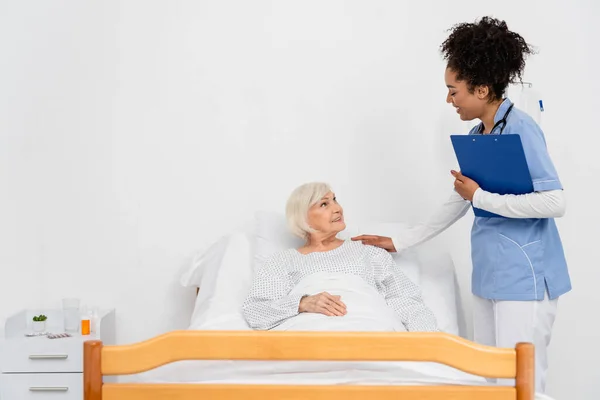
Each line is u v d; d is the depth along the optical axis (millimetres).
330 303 2031
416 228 2436
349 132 2916
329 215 2348
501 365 1514
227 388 1549
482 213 2182
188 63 2904
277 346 1523
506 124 2111
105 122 2904
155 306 2943
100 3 2889
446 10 2898
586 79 2898
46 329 2793
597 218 2914
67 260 2922
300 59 2910
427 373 1773
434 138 2914
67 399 2586
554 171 2039
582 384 2938
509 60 2092
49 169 2902
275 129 2914
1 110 2879
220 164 2922
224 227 2932
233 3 2902
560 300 2928
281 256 2320
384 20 2904
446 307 2363
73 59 2893
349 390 1546
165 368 1870
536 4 2896
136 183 2918
